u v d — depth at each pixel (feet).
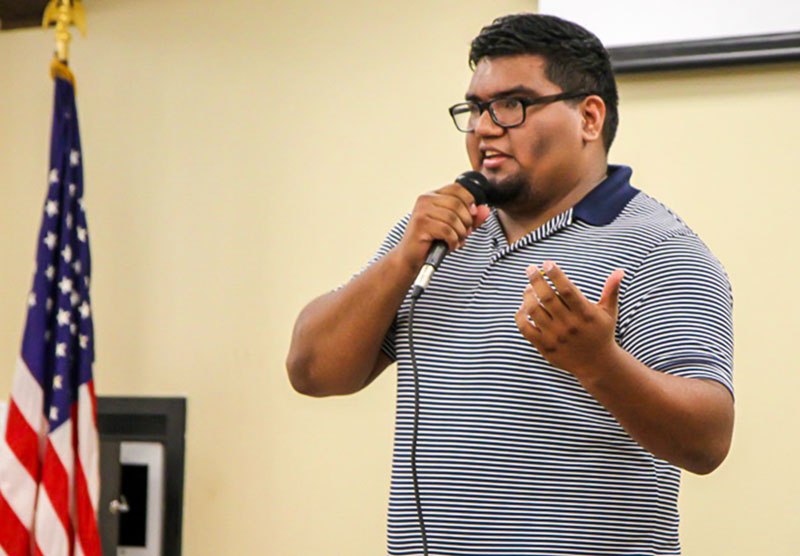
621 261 9.07
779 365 15.35
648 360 8.59
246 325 18.85
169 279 19.36
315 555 17.83
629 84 16.51
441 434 9.03
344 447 17.94
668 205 16.08
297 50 19.11
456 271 9.78
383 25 18.61
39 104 20.54
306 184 18.78
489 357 9.03
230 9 19.60
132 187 19.75
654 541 8.85
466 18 18.08
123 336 19.43
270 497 18.25
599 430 8.75
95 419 17.75
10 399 17.65
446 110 18.03
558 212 9.87
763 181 15.74
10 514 17.10
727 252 15.76
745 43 15.61
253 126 19.22
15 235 20.35
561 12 16.62
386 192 18.26
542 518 8.59
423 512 8.93
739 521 15.25
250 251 18.98
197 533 18.51
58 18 18.88
